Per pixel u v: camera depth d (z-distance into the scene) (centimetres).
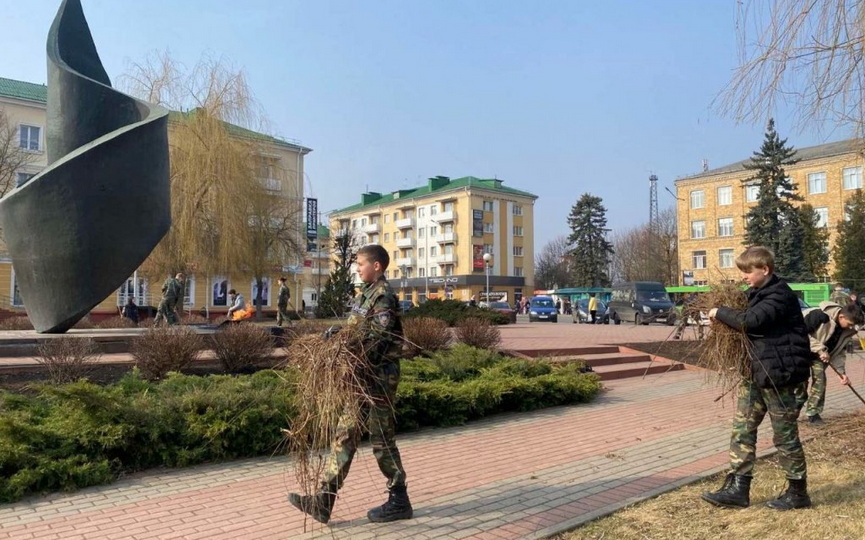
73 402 569
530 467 589
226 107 2622
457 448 673
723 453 639
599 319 3956
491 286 7150
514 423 818
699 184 6444
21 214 1058
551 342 1716
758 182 4612
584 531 414
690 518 432
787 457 436
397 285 7781
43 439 534
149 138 1109
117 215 1070
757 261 443
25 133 3925
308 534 410
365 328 405
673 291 4491
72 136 1156
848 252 4375
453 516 446
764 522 414
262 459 619
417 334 1189
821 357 662
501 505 471
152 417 591
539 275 9600
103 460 543
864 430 695
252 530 418
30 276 1079
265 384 723
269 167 2845
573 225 7262
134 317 2619
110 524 431
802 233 4369
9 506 471
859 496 460
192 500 488
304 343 412
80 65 1258
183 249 2466
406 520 437
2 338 1006
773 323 430
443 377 902
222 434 607
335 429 397
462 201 7175
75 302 1075
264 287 4266
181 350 931
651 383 1204
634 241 7619
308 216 4203
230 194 2505
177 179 2466
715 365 469
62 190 1041
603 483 531
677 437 723
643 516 439
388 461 433
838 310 659
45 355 855
